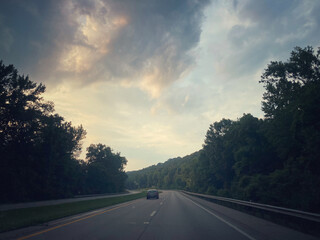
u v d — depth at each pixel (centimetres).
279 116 3097
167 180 19888
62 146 5419
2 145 4272
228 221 1177
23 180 4425
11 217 1356
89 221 1182
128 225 1044
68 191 5444
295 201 2423
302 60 2881
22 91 4350
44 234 828
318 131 2411
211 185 7356
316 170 2631
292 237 766
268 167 4241
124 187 12731
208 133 7162
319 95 2325
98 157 10269
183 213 1572
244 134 4688
